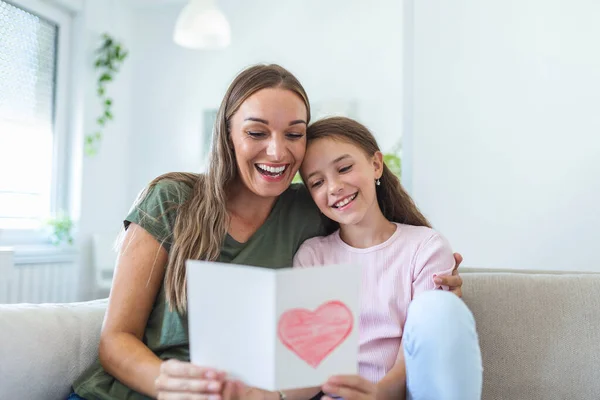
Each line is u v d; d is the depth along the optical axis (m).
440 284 1.04
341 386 0.75
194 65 3.49
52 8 3.00
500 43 2.00
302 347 0.72
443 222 2.06
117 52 3.27
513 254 1.96
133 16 3.60
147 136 3.57
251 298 0.72
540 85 1.94
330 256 1.18
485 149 2.01
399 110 3.00
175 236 1.03
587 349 1.10
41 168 2.96
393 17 3.04
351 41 3.13
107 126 3.36
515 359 1.12
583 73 1.88
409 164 2.14
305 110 1.10
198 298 0.76
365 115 3.08
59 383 1.00
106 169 3.36
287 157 1.07
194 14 2.50
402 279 1.12
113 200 3.43
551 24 1.93
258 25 3.35
